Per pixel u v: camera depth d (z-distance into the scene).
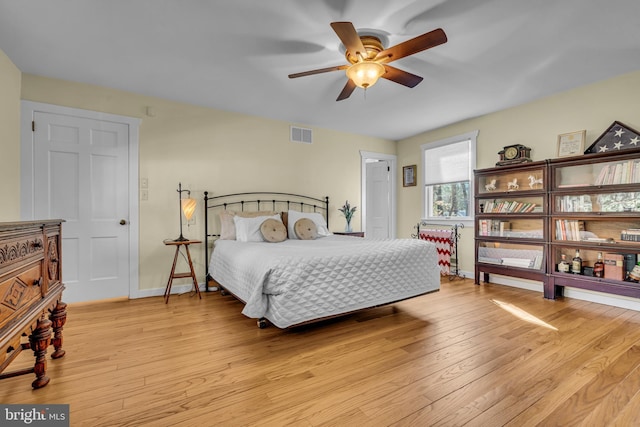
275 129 4.34
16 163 2.73
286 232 3.75
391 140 5.54
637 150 2.65
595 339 2.20
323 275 2.34
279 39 2.33
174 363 1.88
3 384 1.63
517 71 2.87
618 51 2.51
